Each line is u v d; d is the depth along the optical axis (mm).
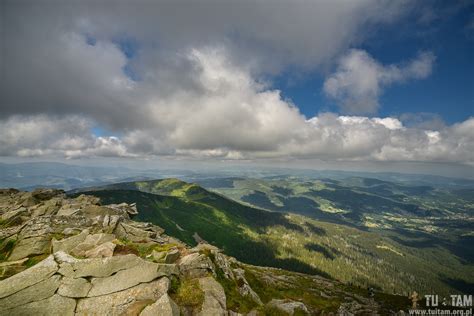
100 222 41688
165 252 31734
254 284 40156
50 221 38375
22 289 20016
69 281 21422
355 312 74062
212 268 30688
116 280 22344
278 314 31609
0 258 29859
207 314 22594
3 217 43500
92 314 19219
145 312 19141
